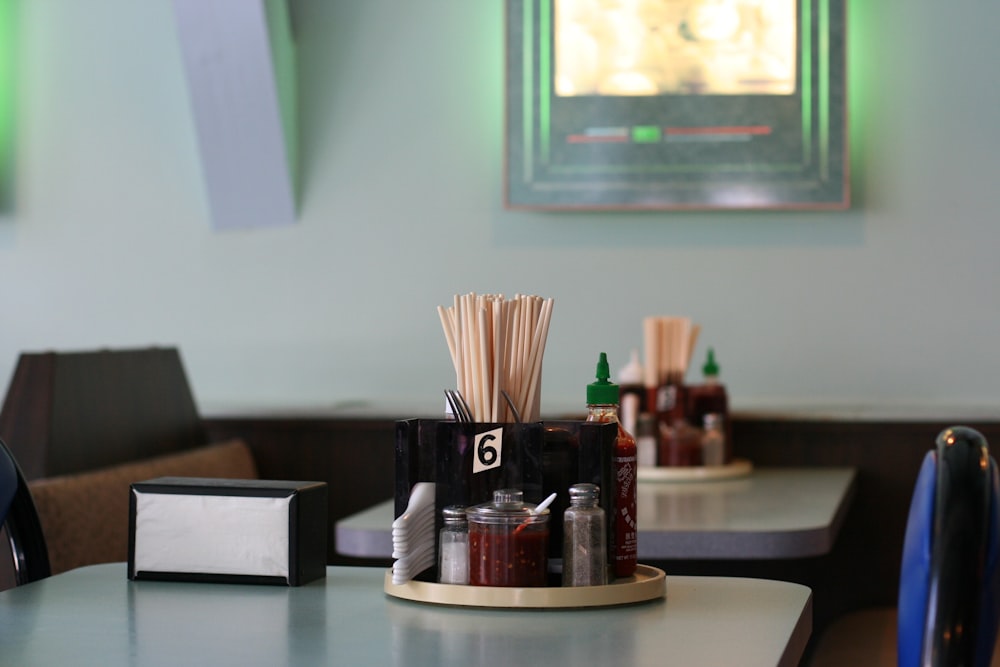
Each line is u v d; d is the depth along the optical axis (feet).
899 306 10.69
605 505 4.52
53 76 11.69
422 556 4.63
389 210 11.31
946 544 3.88
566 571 4.46
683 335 9.47
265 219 11.43
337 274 11.38
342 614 4.31
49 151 11.73
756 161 10.64
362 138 11.34
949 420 10.31
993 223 10.57
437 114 11.24
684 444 9.35
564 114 10.82
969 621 3.79
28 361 8.84
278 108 11.03
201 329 11.57
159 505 4.97
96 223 11.68
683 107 10.69
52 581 5.00
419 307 11.28
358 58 11.34
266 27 10.82
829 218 10.75
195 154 11.55
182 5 10.97
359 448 10.93
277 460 11.05
